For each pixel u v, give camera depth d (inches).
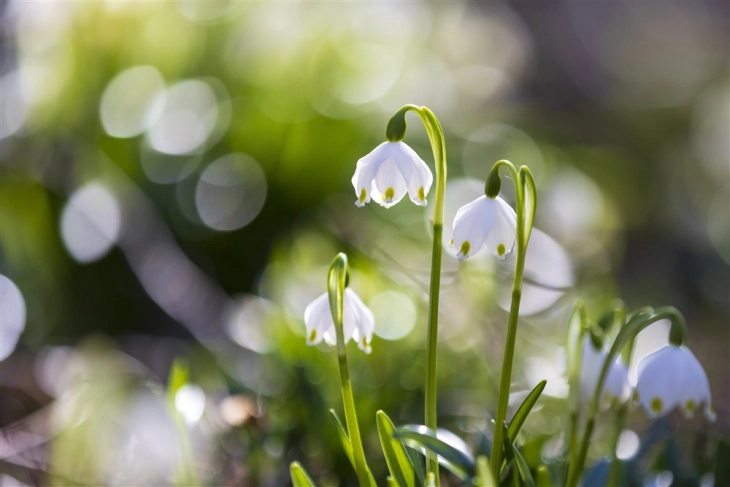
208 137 51.8
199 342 40.1
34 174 48.5
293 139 50.2
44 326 43.6
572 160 82.9
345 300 25.0
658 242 92.7
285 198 49.8
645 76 126.1
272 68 54.8
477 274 39.2
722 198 100.7
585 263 53.2
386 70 60.3
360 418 30.5
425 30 71.9
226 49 56.0
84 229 46.3
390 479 24.0
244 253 49.1
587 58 126.9
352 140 52.0
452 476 29.2
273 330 33.6
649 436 28.5
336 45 57.5
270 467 30.1
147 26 55.0
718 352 62.5
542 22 128.8
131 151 50.8
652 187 103.0
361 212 48.4
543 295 43.6
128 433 30.9
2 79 52.2
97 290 45.5
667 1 131.4
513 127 73.8
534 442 27.7
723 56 125.6
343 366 24.3
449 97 66.9
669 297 79.3
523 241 23.7
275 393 31.8
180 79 54.8
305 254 44.7
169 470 30.2
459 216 24.2
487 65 79.4
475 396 33.0
